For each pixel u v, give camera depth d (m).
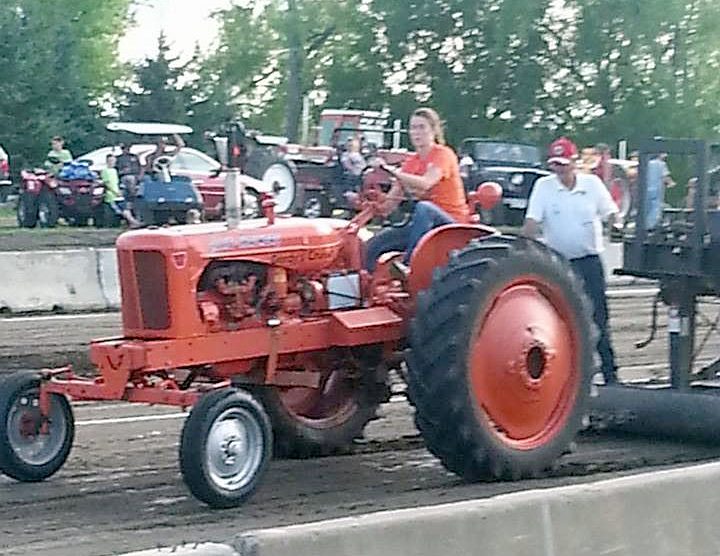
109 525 6.38
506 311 7.23
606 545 4.58
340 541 3.97
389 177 8.05
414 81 47.56
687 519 4.86
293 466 7.83
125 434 8.71
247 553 3.82
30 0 41.62
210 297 7.06
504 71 45.41
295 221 7.48
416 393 7.06
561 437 7.46
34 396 7.25
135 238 6.99
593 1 44.78
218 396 6.65
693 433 8.36
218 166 23.94
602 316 9.82
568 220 9.76
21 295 14.80
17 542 6.06
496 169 26.91
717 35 45.00
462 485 7.33
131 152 24.23
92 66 53.94
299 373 7.56
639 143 8.88
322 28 49.00
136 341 6.96
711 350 13.39
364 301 7.60
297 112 49.38
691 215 8.69
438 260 7.59
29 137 39.06
